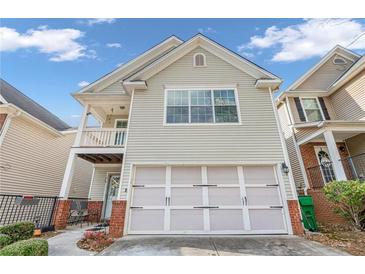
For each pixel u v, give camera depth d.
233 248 4.73
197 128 7.43
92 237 5.52
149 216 6.39
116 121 10.98
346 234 6.04
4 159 8.73
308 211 6.80
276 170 6.91
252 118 7.59
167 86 8.22
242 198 6.59
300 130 10.34
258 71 8.27
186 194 6.65
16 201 6.91
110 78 10.11
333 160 8.11
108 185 10.40
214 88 8.20
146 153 7.07
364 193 6.12
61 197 7.73
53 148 11.91
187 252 4.45
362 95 9.88
